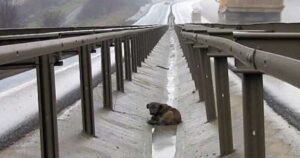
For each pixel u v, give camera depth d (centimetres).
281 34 409
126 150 627
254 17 3959
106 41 753
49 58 488
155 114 764
